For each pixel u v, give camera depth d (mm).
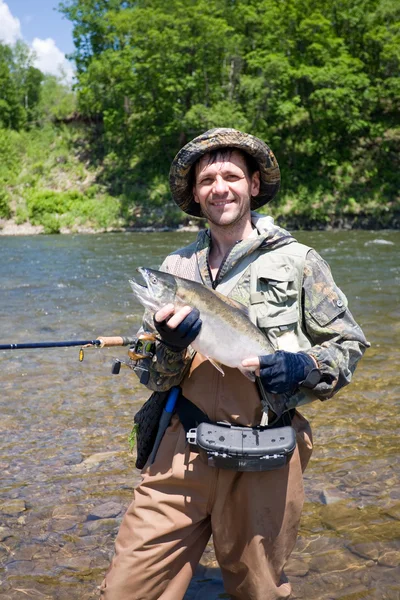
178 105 39656
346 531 2971
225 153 2258
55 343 2463
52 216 36000
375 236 26000
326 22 38531
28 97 54812
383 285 11305
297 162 38938
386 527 2990
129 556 2082
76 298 10656
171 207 36094
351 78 36906
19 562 2799
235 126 37469
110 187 39938
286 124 40812
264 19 39688
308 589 2518
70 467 3844
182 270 2377
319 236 26359
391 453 3891
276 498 2111
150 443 2277
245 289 2203
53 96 54969
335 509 3191
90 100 44344
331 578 2588
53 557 2842
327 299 2146
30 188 40562
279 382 1960
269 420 2156
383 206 35000
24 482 3631
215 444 2027
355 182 37031
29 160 44062
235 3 44969
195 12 38938
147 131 42219
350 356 2119
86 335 7633
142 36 39875
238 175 2248
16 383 5738
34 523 3148
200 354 2193
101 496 3443
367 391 5219
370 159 38781
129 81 40562
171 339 2006
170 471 2152
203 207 2312
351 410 4762
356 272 13336
